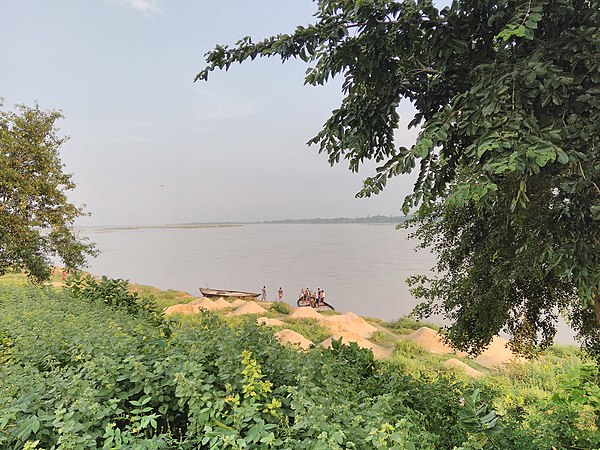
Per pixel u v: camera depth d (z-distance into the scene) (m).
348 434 2.26
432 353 15.88
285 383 3.25
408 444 2.18
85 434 2.04
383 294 39.78
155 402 2.79
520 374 12.88
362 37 2.77
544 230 2.94
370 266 68.06
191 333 4.13
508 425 3.48
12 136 14.51
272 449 2.14
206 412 2.40
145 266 71.88
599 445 3.04
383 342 18.11
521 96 2.34
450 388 4.43
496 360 14.48
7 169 13.54
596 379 3.53
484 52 2.84
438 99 3.26
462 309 6.61
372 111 3.45
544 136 2.12
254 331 4.16
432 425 3.62
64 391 2.58
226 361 3.24
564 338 18.22
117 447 2.02
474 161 2.45
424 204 2.93
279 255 95.06
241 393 2.88
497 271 5.03
